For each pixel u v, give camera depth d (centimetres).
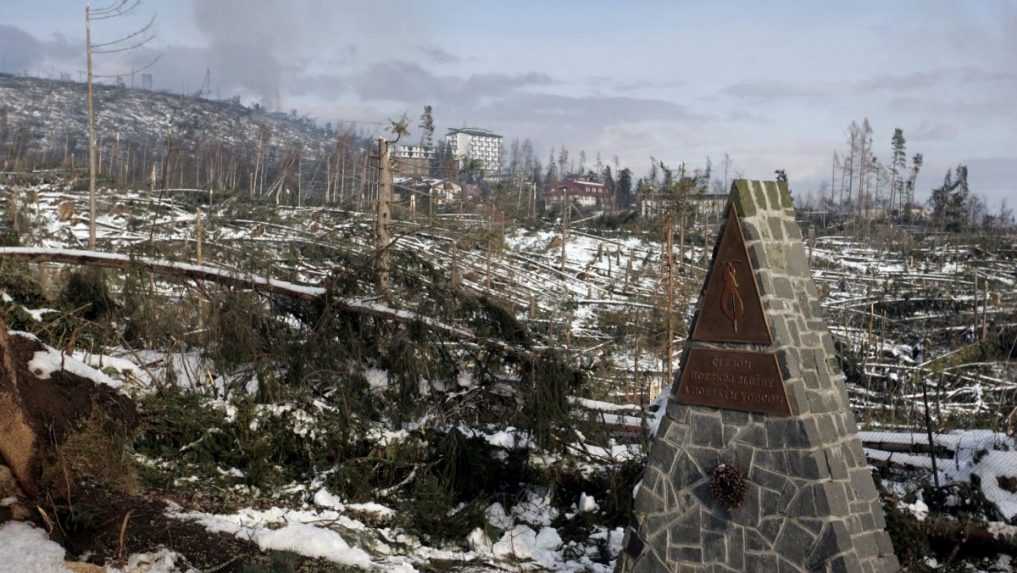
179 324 1598
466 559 1168
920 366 2608
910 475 1402
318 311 1561
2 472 912
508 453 1380
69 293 1648
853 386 2508
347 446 1344
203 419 1308
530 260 4159
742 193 915
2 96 14088
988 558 1205
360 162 7125
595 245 4772
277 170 7706
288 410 1355
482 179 8388
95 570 831
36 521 893
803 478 859
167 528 997
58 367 1146
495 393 1474
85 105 14262
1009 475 1279
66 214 3706
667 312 2514
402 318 1476
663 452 959
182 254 1964
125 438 1136
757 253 905
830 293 3841
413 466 1347
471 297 1530
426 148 7631
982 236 5719
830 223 6975
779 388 881
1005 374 2606
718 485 906
